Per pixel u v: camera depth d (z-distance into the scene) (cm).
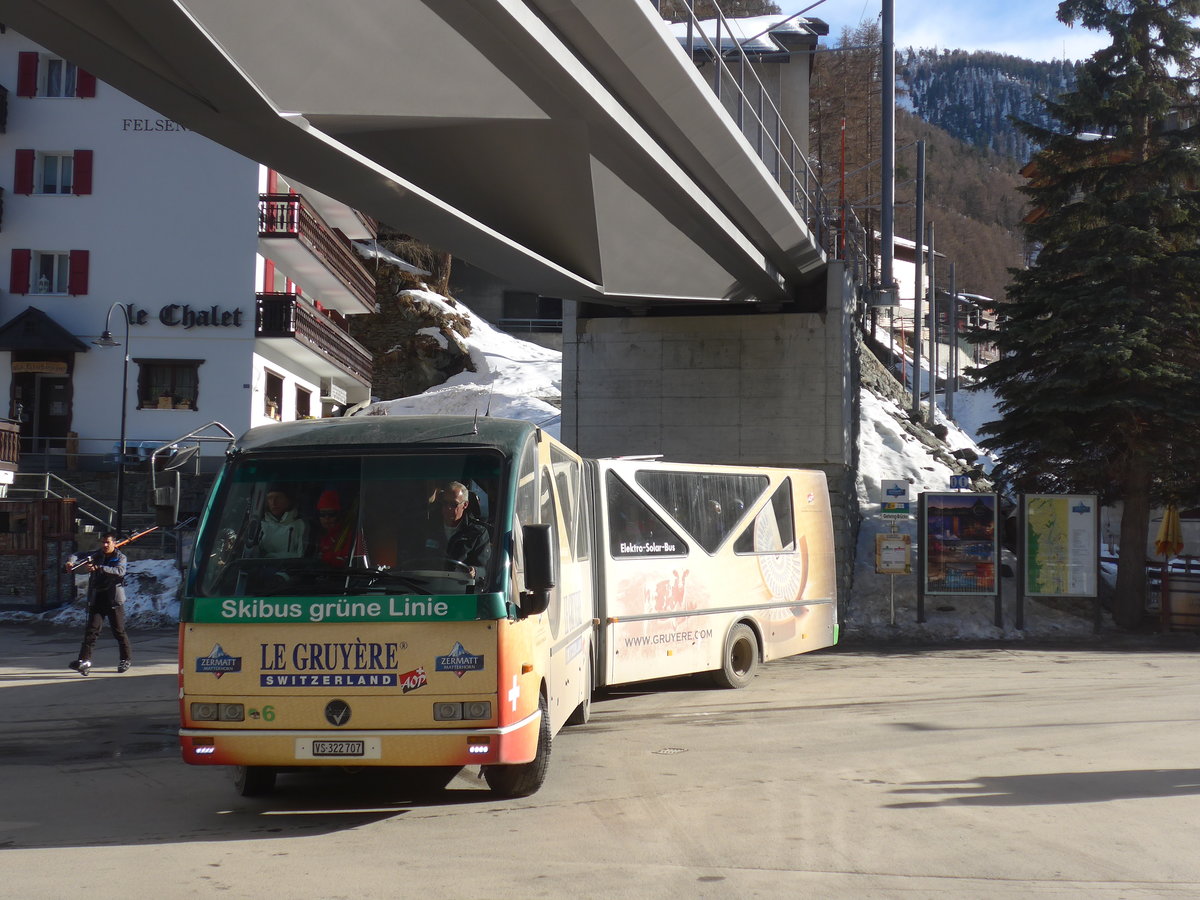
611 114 1142
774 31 3039
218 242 3519
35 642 1836
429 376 5234
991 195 12144
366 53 916
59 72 3578
